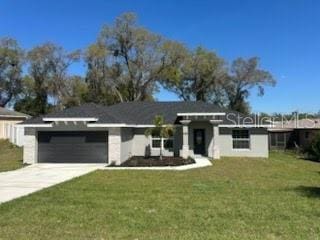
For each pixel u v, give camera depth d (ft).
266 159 92.99
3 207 37.11
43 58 173.78
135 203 38.93
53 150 83.76
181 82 186.19
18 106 194.39
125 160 85.46
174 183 53.01
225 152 99.19
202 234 27.76
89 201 40.06
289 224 30.42
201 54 184.55
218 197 42.22
